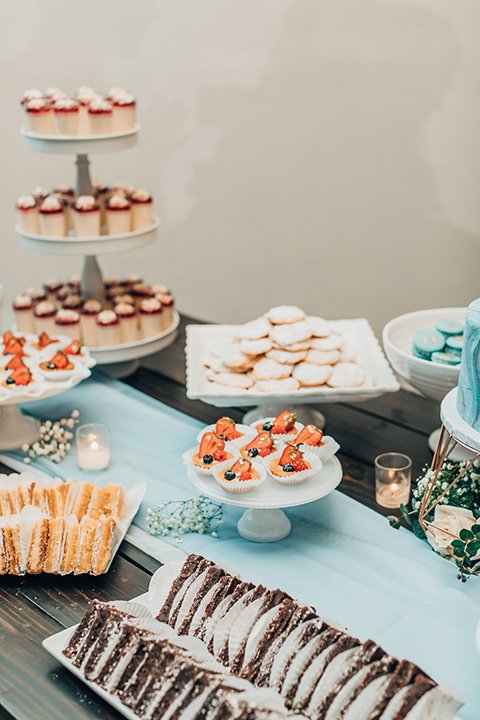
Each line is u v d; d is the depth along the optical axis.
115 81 2.89
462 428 1.11
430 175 2.34
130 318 1.87
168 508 1.34
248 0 2.49
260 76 2.56
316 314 2.76
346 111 2.44
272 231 2.74
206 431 1.33
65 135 1.77
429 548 1.23
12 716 0.93
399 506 1.35
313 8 2.38
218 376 1.52
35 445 1.52
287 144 2.60
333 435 1.61
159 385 1.87
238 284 2.90
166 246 3.03
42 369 1.58
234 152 2.72
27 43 2.99
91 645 0.96
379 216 2.49
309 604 1.09
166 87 2.78
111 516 1.28
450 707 0.83
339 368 1.50
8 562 1.18
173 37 2.69
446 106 2.24
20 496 1.29
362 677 0.85
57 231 1.83
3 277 3.44
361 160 2.46
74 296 1.93
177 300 3.08
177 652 0.90
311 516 1.32
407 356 1.37
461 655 0.99
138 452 1.55
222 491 1.20
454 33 2.16
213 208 2.85
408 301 2.53
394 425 1.65
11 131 3.16
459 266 2.38
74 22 2.87
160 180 2.94
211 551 1.22
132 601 1.05
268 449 1.28
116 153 3.00
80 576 1.18
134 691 0.89
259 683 0.90
